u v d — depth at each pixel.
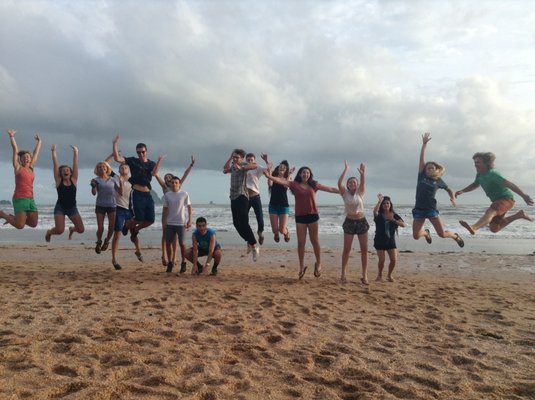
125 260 11.90
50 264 10.70
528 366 4.01
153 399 3.08
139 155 8.89
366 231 8.34
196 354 4.04
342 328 5.14
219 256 9.08
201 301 6.29
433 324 5.45
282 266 11.30
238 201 8.34
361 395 3.31
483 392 3.42
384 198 8.86
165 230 9.04
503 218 7.29
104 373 3.47
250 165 8.32
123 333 4.56
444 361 4.11
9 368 3.52
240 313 5.66
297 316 5.65
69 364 3.64
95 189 8.63
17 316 5.18
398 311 6.14
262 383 3.47
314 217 8.45
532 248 16.47
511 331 5.20
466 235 22.66
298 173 8.38
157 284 7.59
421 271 10.83
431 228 25.89
